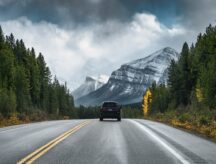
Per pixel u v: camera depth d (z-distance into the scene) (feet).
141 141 57.93
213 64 178.50
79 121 120.57
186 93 264.52
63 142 55.88
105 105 124.57
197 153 45.24
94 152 45.27
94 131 76.23
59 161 38.47
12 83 265.34
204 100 176.24
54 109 375.45
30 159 39.63
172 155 43.37
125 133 71.97
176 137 65.31
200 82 194.39
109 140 58.95
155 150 47.65
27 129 81.92
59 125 96.22
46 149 47.78
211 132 74.43
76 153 44.32
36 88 329.11
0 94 202.39
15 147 49.78
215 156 42.98
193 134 72.28
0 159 39.58
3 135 67.26
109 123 106.01
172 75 295.28
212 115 119.24
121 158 40.75
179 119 119.34
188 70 265.75
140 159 40.19
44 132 73.67
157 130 81.05
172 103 274.57
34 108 301.43
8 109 194.29
